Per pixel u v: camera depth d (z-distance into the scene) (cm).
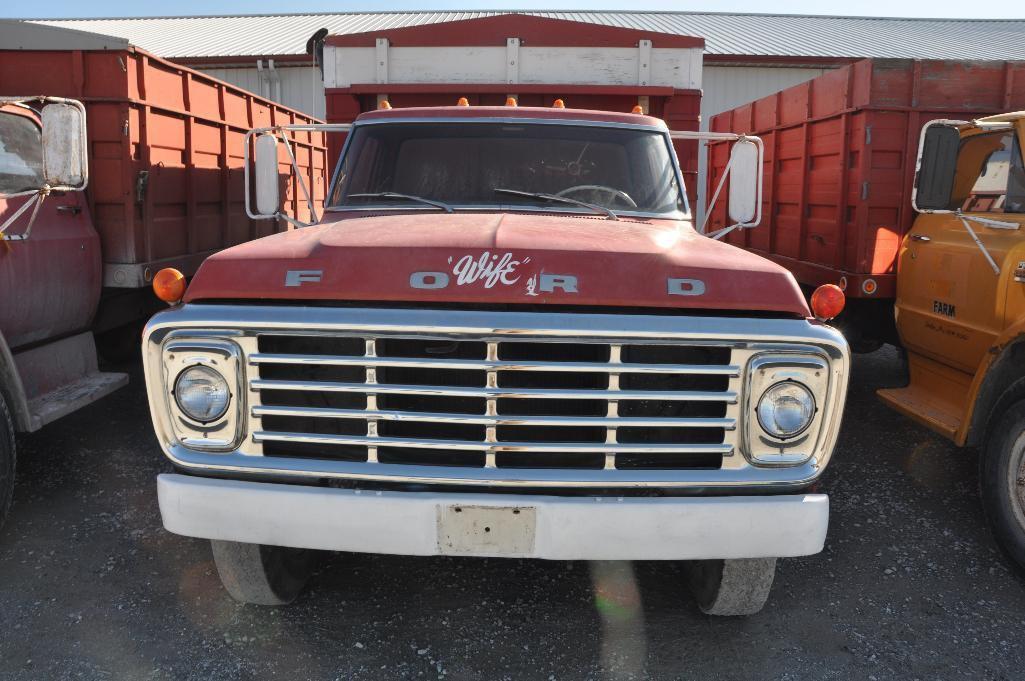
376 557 384
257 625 325
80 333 523
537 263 262
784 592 360
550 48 550
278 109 761
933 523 435
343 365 261
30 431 415
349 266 264
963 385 491
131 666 297
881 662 309
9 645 310
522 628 326
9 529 409
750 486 263
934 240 507
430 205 368
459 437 266
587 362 257
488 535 259
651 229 327
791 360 258
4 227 425
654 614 338
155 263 541
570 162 386
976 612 346
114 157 509
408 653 308
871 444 561
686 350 265
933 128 400
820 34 1977
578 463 267
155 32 2023
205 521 264
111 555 382
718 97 1708
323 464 264
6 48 500
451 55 550
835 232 602
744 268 269
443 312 255
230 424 264
